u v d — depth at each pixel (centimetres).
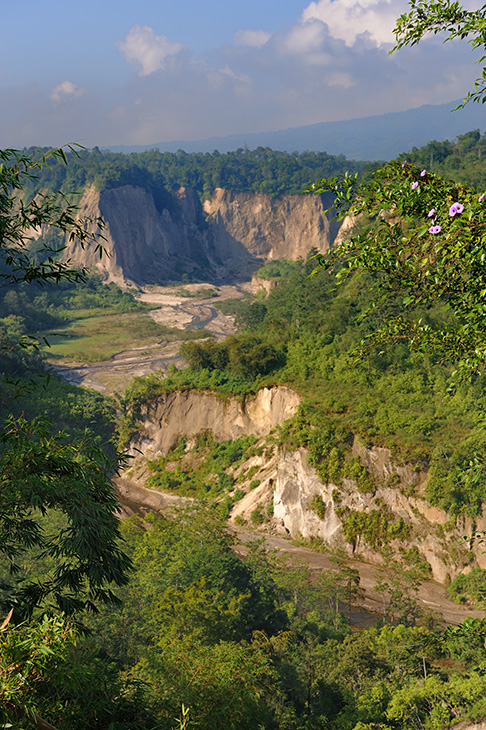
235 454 10338
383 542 7462
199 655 2247
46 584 1322
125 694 1219
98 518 1224
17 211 1088
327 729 3609
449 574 6919
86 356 17062
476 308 823
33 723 739
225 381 11156
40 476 1199
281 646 4072
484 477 7000
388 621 6306
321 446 8081
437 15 859
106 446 11544
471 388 8031
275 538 8331
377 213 869
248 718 2058
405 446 7525
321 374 9775
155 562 5291
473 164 16425
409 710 3816
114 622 3881
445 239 761
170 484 10450
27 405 11369
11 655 767
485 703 3641
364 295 10500
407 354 9131
